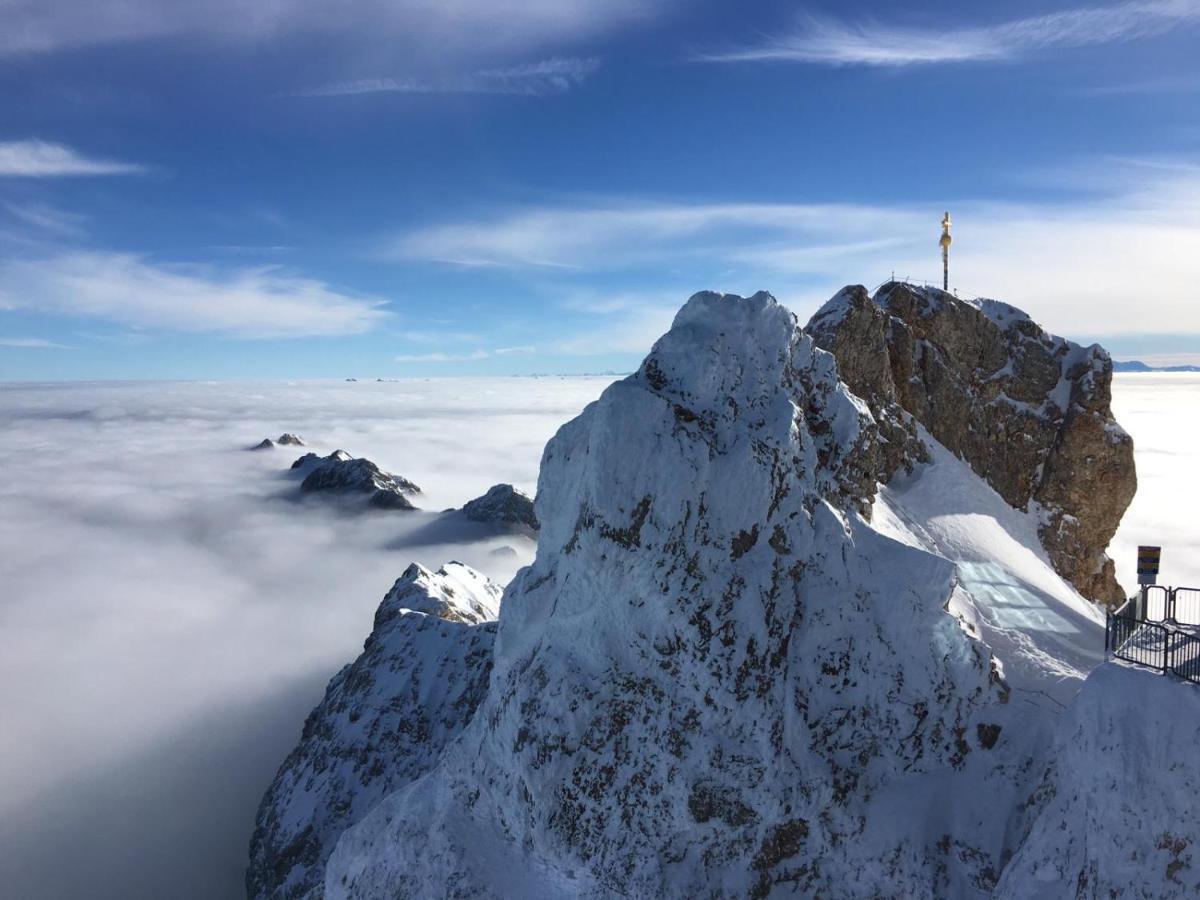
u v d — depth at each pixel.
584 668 17.45
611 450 17.38
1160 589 20.00
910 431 27.94
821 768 17.23
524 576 20.19
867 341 27.41
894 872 16.47
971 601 22.19
